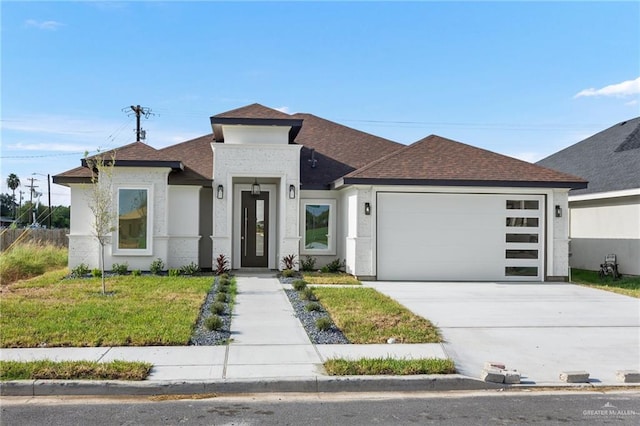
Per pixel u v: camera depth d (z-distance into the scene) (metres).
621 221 19.22
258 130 17.64
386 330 8.98
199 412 5.70
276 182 18.66
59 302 10.85
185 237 16.70
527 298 12.91
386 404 6.04
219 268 16.53
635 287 15.84
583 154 24.47
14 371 6.49
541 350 8.16
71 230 16.11
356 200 16.06
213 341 8.24
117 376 6.50
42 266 18.80
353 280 15.26
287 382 6.46
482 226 16.41
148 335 8.26
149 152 16.14
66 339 8.04
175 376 6.58
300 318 9.98
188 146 20.84
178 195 16.77
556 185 15.98
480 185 15.76
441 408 5.93
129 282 13.94
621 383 6.80
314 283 14.75
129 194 16.05
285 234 17.27
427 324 9.44
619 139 22.83
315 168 19.89
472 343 8.51
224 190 17.03
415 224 16.25
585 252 21.39
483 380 6.70
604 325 9.85
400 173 15.84
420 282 15.80
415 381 6.59
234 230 18.69
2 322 8.99
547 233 16.50
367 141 22.05
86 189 16.22
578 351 8.13
